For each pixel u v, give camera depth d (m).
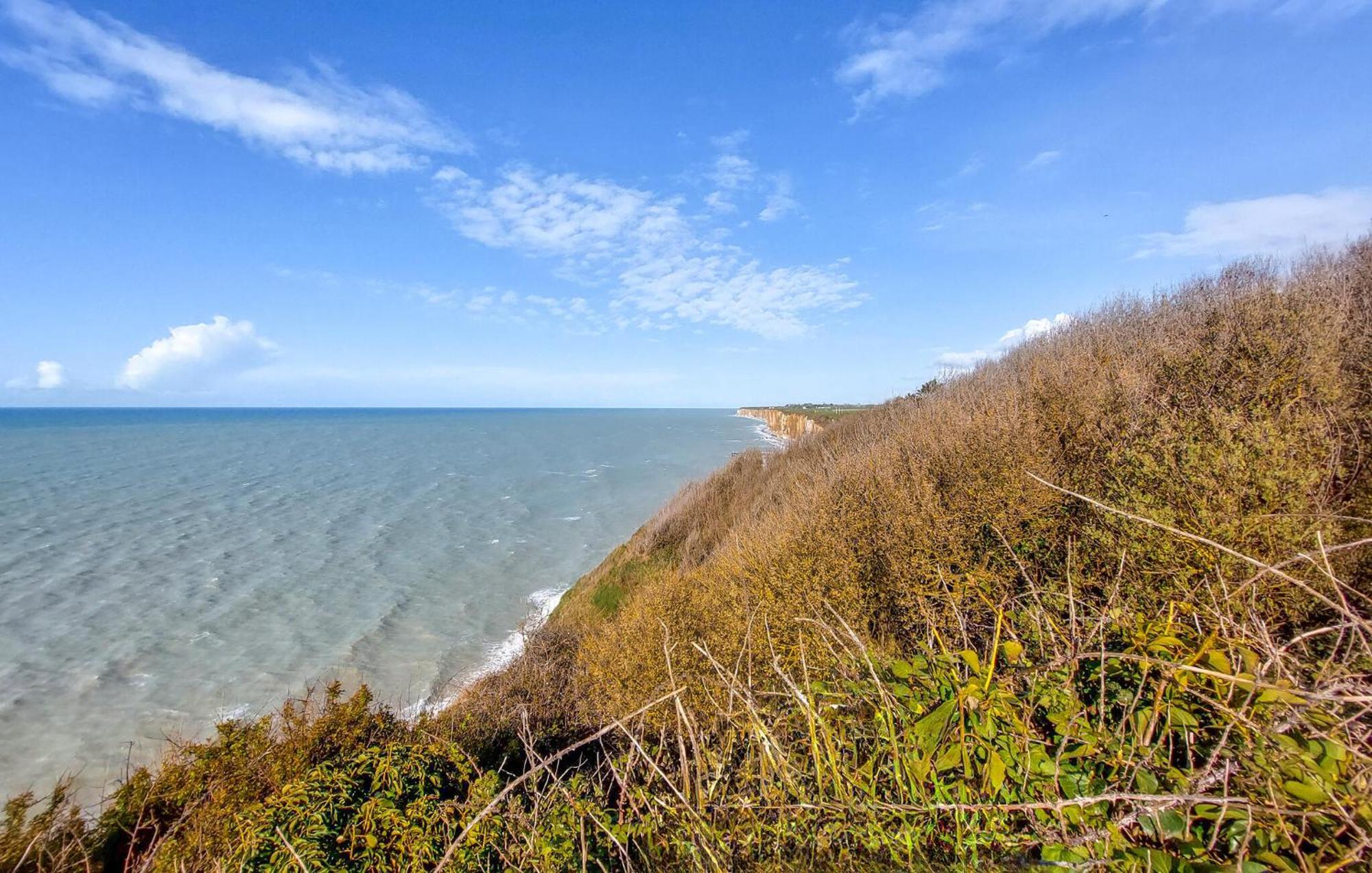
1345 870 1.11
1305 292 4.76
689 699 3.44
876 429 10.45
